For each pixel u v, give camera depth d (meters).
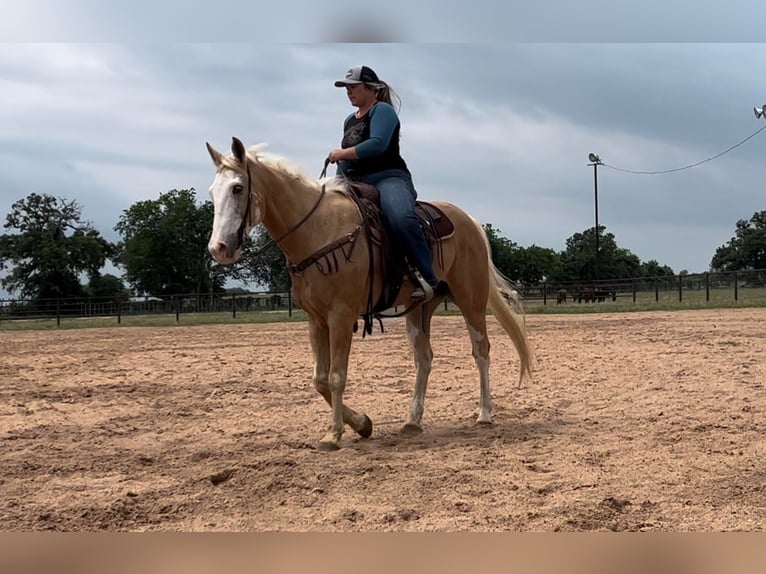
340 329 5.58
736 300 27.17
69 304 37.28
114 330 25.09
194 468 5.09
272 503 4.24
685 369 9.52
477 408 7.43
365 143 5.85
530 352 7.16
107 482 4.74
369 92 6.07
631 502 4.13
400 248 5.91
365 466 4.98
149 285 87.44
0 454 5.59
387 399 8.12
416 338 6.51
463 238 6.69
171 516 4.04
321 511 4.08
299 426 6.67
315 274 5.50
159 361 12.80
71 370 11.54
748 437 5.67
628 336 15.01
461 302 6.74
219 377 10.27
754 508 4.01
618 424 6.37
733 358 10.50
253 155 5.44
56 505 4.20
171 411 7.57
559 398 7.85
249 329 22.78
